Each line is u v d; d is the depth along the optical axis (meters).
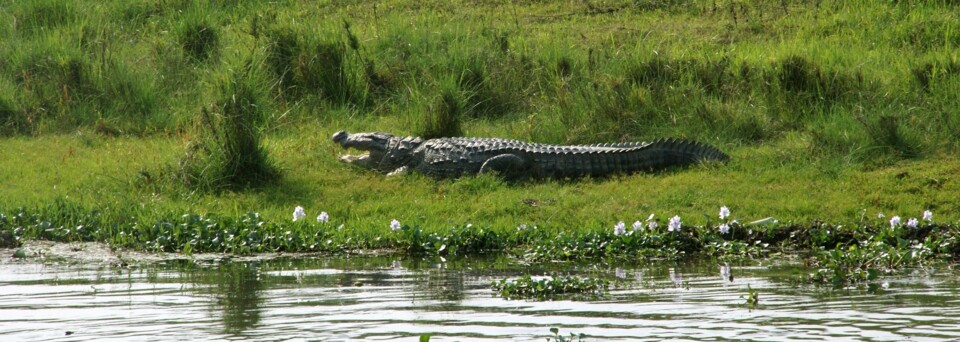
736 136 22.69
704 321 10.77
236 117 20.08
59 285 13.07
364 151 22.98
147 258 15.37
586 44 29.19
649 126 23.38
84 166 21.39
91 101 25.61
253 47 27.20
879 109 22.64
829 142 21.25
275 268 14.51
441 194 19.61
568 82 25.23
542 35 30.09
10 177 20.62
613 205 18.59
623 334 10.22
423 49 28.69
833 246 16.25
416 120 23.66
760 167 20.52
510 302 11.93
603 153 20.75
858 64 25.61
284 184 20.09
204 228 16.62
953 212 17.72
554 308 11.53
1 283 13.20
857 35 28.88
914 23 28.75
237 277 13.71
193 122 22.30
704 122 23.05
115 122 24.89
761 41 29.14
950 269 14.33
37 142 23.53
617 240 15.97
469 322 10.82
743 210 18.03
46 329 10.52
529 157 20.70
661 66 25.66
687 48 28.31
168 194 19.41
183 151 20.98
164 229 16.66
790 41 28.64
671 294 12.38
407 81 26.44
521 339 10.05
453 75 24.95
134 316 11.13
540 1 34.03
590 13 32.69
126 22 32.94
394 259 15.41
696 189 19.25
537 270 14.38
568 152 20.72
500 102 25.53
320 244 16.17
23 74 26.50
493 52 27.27
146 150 22.45
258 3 34.62
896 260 14.69
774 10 31.67
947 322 10.62
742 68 25.16
